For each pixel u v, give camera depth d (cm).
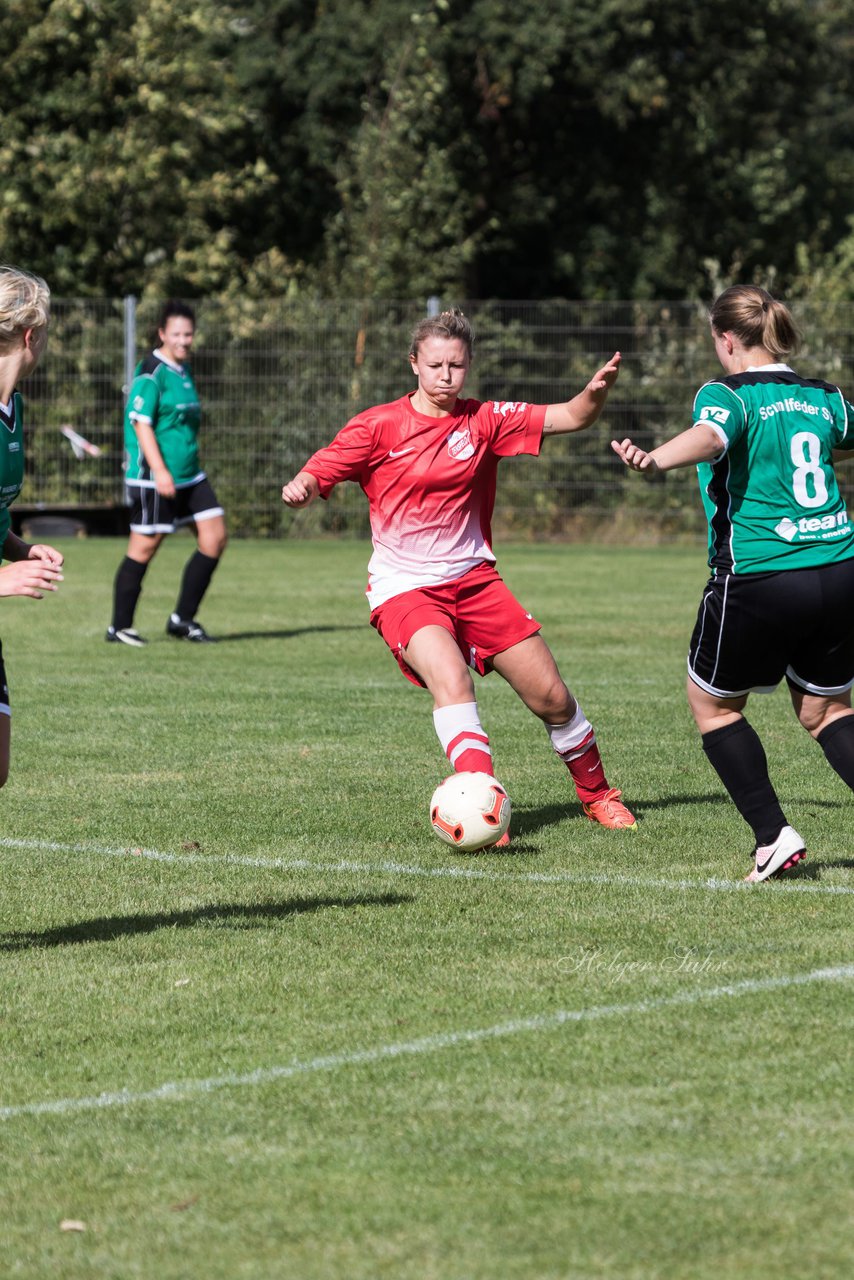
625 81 9238
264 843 1847
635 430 6644
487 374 6606
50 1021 1249
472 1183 954
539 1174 965
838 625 1547
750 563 1538
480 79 9375
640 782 2186
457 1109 1063
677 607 4447
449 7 9019
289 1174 972
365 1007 1272
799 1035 1190
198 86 8531
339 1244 884
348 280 8131
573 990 1302
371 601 1805
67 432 6612
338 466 1750
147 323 6769
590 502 6712
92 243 8162
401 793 2119
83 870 1727
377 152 8375
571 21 9062
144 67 8094
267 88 9344
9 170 7881
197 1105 1080
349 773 2256
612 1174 963
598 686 3036
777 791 2114
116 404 6812
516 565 5819
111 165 8000
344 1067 1141
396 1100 1081
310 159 9456
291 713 2772
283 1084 1112
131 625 3744
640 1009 1252
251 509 6769
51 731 2597
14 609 4444
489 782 1631
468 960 1391
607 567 5744
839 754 1591
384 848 1822
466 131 9581
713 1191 939
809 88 10575
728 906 1555
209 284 8338
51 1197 948
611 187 10300
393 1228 902
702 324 6569
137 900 1605
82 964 1395
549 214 10250
